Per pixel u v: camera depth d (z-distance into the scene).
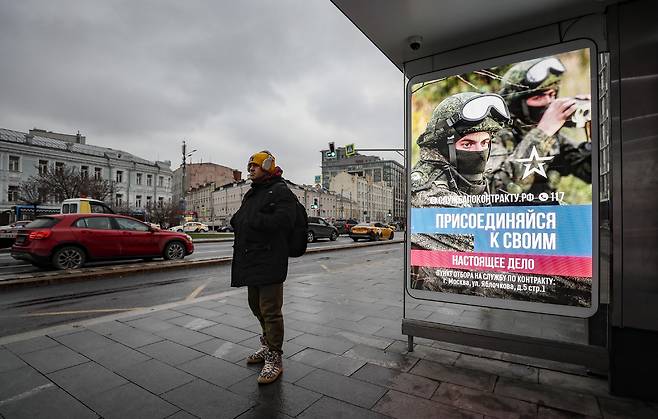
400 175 139.00
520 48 3.46
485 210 3.11
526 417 2.29
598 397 2.54
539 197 2.88
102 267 9.26
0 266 9.81
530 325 4.19
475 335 3.05
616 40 2.57
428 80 3.38
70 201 16.08
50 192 32.59
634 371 2.51
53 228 8.70
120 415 2.35
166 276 8.36
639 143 2.50
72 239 8.80
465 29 3.40
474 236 3.15
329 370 3.03
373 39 3.61
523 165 2.94
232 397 2.58
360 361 3.21
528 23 3.30
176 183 110.25
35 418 2.31
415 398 2.55
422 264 3.40
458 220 3.23
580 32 3.22
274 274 2.85
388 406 2.44
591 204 2.69
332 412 2.37
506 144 3.01
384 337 3.88
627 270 2.54
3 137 45.03
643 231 2.49
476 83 3.15
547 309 2.84
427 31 3.44
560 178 2.80
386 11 3.12
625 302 2.54
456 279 3.23
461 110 3.21
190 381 2.83
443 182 3.30
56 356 3.33
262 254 2.88
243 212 3.01
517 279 2.96
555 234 2.81
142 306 5.42
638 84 2.50
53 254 8.56
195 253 14.52
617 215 2.57
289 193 2.97
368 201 116.50
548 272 2.84
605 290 3.41
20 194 35.56
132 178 52.91
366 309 5.09
